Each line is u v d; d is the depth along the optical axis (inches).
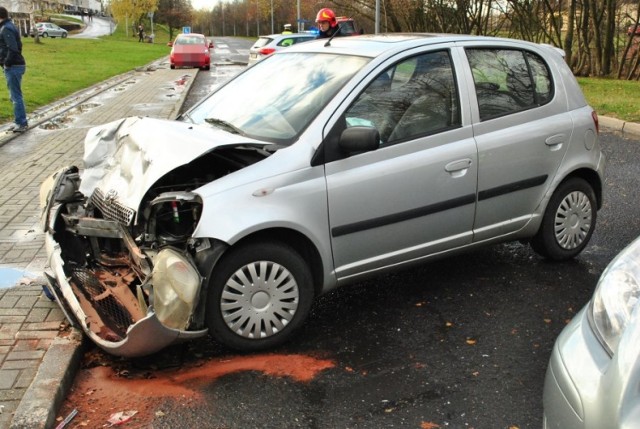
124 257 166.4
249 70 199.2
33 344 145.8
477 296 182.4
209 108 186.7
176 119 193.2
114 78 920.9
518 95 186.9
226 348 153.6
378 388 136.5
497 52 186.7
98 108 577.6
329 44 186.5
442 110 170.9
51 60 1206.3
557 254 200.7
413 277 196.1
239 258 143.1
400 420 125.2
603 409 85.5
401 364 146.3
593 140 199.8
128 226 146.2
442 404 130.6
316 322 167.6
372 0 1080.8
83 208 174.6
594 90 706.8
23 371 134.3
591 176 203.6
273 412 127.8
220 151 155.9
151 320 128.0
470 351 152.0
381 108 161.2
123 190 151.7
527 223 189.9
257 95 178.1
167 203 145.0
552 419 96.7
